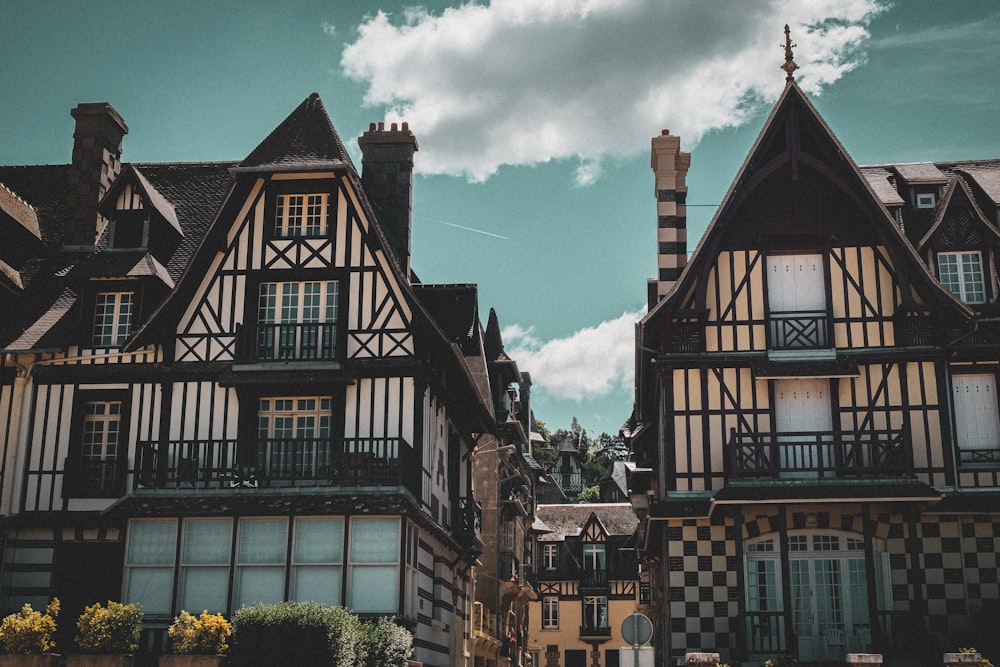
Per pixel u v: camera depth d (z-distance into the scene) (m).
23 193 24.33
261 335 20.64
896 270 20.34
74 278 21.25
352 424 20.28
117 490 20.39
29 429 20.80
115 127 24.09
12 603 20.14
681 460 20.23
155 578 19.19
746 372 20.52
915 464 19.77
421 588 20.62
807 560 19.64
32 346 20.83
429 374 20.98
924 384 20.12
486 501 31.16
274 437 20.55
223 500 19.39
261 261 21.02
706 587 19.66
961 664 16.52
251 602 18.97
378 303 20.70
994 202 21.80
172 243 22.64
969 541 19.52
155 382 20.78
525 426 41.09
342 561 19.02
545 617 50.53
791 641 18.47
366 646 16.92
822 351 20.36
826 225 20.91
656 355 21.27
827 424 20.25
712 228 20.81
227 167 24.69
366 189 23.92
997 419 20.05
